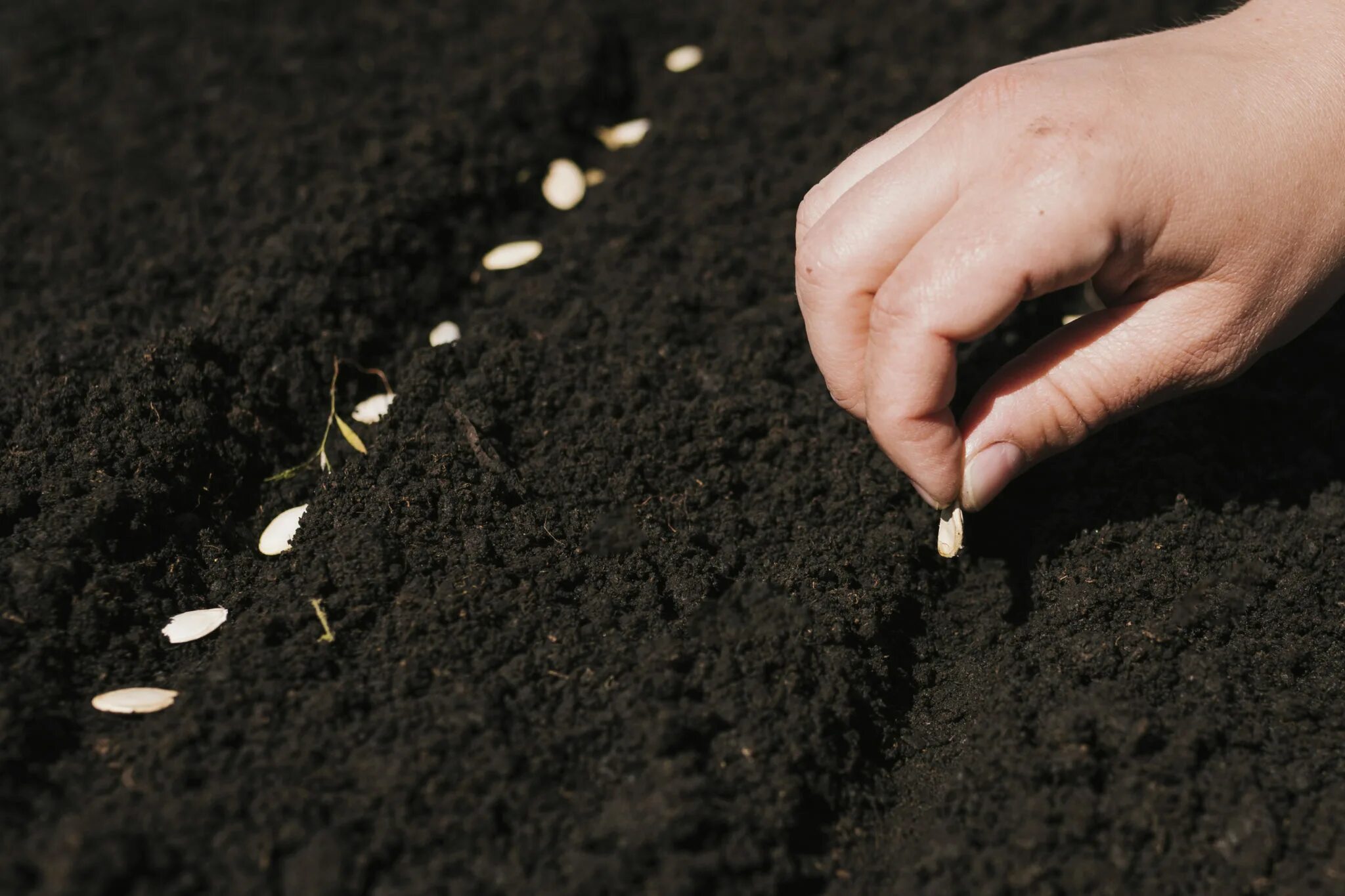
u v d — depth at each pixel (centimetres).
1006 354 61
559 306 64
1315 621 55
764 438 59
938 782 53
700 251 65
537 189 69
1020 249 50
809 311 52
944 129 51
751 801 51
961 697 55
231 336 61
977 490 53
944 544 54
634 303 63
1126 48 53
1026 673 55
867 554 56
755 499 58
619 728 52
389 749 51
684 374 61
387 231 64
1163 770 51
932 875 51
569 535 56
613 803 51
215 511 58
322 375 61
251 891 49
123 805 50
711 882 50
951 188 51
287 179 68
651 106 73
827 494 58
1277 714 53
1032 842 51
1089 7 73
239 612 55
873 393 52
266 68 75
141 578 55
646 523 57
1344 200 51
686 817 50
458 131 68
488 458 57
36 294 65
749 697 53
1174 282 52
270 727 52
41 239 67
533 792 51
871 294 52
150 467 57
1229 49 52
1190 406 58
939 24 73
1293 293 52
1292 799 52
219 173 69
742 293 64
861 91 71
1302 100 51
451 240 66
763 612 54
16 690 52
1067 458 58
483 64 73
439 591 54
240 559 57
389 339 63
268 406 60
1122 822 51
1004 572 57
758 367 61
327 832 50
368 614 54
